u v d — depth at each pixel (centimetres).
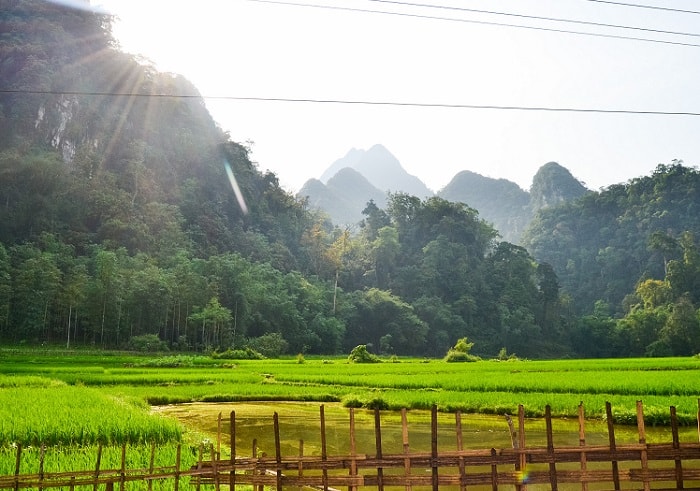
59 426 1485
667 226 15625
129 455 1261
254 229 12612
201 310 8100
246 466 843
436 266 12700
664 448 766
